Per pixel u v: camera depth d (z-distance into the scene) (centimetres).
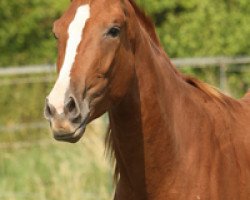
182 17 2020
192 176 788
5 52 2211
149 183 788
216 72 1669
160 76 789
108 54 720
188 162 790
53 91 693
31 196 1506
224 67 1491
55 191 1477
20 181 1547
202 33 1989
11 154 1622
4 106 1845
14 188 1536
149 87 775
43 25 2227
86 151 1516
